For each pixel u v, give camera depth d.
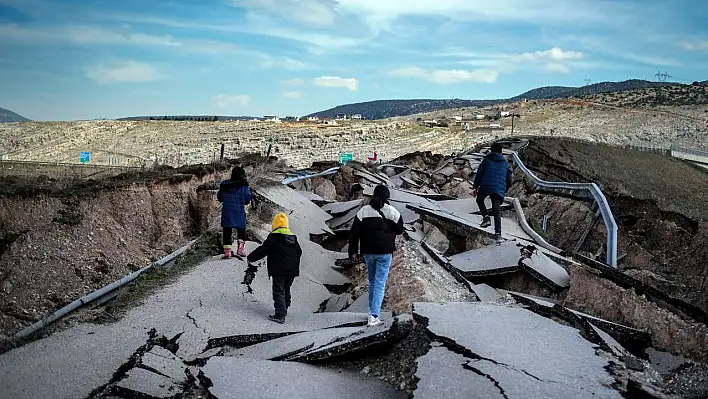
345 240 17.23
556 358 6.11
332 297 11.15
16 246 8.88
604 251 14.98
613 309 8.93
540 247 12.92
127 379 5.89
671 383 6.68
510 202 18.55
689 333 7.87
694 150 47.75
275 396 5.80
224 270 10.45
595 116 90.62
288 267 8.37
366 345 6.75
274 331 7.73
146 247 11.62
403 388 6.12
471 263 12.14
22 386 5.71
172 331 7.50
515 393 5.33
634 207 16.55
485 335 6.59
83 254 9.72
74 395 5.61
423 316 7.12
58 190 10.52
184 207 13.76
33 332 7.17
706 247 13.31
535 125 82.75
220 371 6.27
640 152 39.25
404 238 12.00
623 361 6.39
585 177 24.14
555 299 10.53
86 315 7.86
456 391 5.45
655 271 13.66
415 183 28.20
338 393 6.04
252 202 15.23
